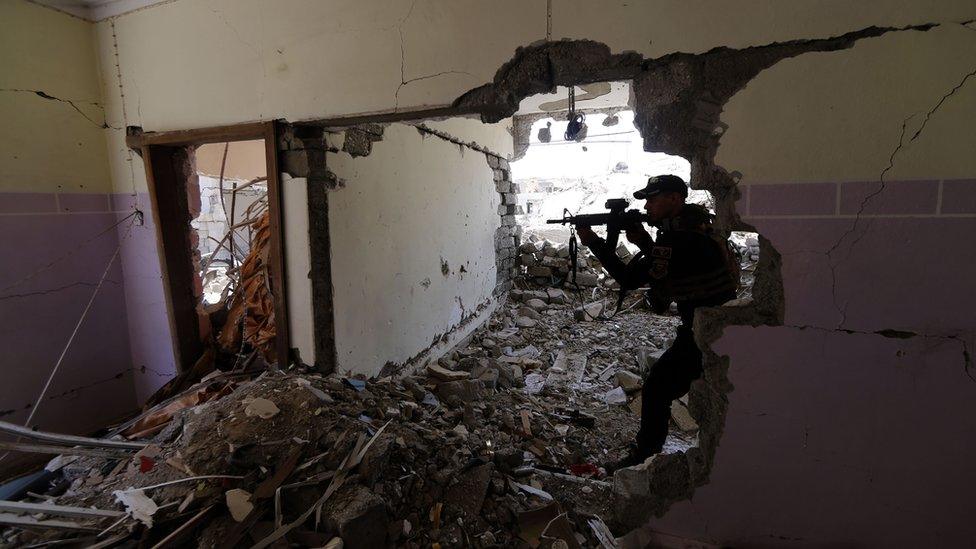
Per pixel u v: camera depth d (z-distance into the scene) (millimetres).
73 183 2861
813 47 1401
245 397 2139
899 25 1317
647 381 2115
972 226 1311
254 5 2266
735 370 1588
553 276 5672
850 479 1511
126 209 3043
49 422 2854
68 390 2930
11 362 2672
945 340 1368
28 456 2725
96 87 2906
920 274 1373
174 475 1756
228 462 1779
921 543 1467
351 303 2660
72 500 1696
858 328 1446
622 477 1813
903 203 1366
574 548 1747
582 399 3244
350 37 2072
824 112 1413
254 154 5492
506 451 2297
